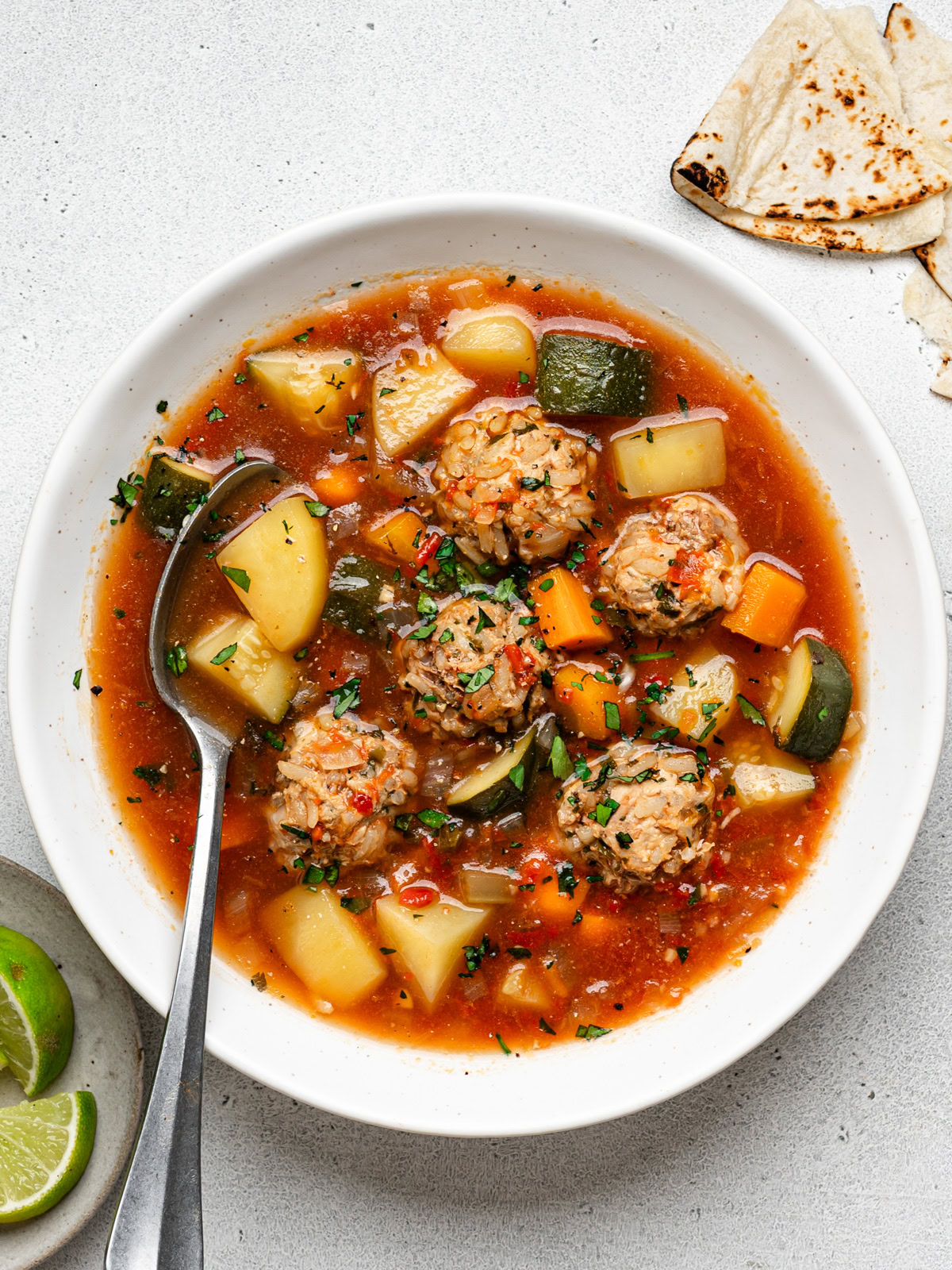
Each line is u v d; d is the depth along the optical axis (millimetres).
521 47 435
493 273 414
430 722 399
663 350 414
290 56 437
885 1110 430
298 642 406
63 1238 408
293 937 403
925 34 422
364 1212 429
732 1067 434
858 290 431
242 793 407
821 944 396
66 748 405
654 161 432
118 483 408
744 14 436
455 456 402
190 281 432
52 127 436
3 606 428
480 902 403
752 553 412
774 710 408
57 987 413
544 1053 402
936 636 393
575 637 400
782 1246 428
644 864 389
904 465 418
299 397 410
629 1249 428
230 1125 432
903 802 393
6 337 432
